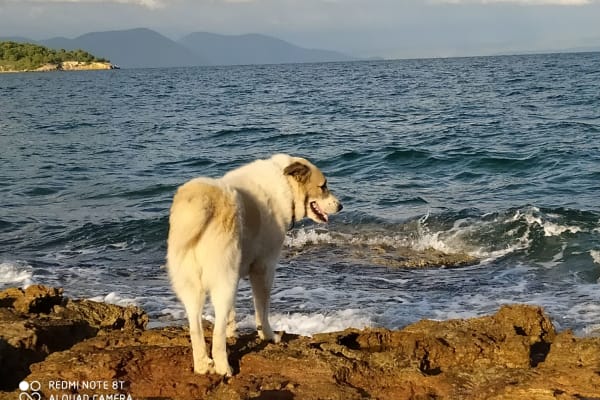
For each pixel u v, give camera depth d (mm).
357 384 5043
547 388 4770
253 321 7668
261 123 29969
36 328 5918
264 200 5758
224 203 5059
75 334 6266
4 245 12133
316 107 36906
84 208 15094
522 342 5598
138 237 12406
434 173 17578
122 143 25484
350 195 15312
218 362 5121
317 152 20969
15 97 59250
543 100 34688
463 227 11961
